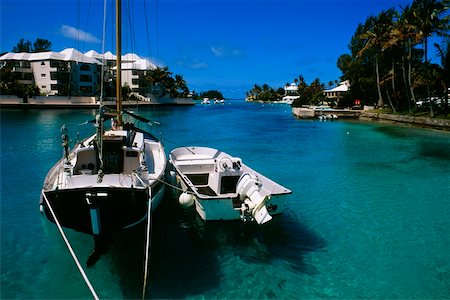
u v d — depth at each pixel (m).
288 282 7.89
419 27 34.66
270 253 9.19
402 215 11.74
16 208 12.07
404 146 24.72
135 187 8.17
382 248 9.47
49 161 19.00
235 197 9.55
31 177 15.88
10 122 37.94
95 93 70.94
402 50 40.28
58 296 7.32
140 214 8.28
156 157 11.95
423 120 34.91
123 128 13.52
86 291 7.52
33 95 57.44
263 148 24.34
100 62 75.25
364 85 52.59
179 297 7.33
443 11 32.94
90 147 9.59
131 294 7.44
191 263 8.66
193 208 11.32
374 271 8.36
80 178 8.39
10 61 67.50
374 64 51.47
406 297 7.40
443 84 35.84
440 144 25.34
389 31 40.56
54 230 10.38
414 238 10.04
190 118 51.94
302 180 15.90
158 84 89.44
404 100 47.09
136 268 8.43
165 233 10.27
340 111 49.50
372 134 31.44
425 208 12.37
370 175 16.73
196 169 12.80
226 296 7.36
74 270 8.32
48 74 67.19
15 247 9.36
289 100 128.38
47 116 45.88
